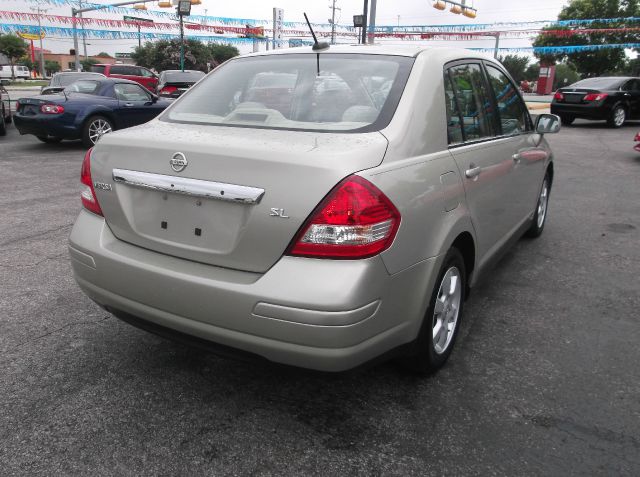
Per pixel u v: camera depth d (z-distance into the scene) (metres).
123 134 2.71
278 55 3.28
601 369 3.04
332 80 2.87
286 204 2.16
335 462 2.30
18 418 2.53
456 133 3.02
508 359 3.14
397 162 2.40
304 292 2.11
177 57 45.44
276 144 2.32
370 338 2.25
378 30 29.50
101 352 3.14
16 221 5.74
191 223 2.41
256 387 2.83
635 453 2.36
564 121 17.64
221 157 2.29
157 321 2.49
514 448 2.39
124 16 27.41
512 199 3.99
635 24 35.19
